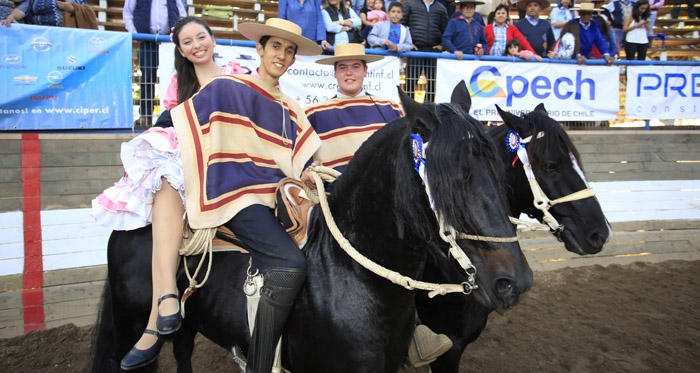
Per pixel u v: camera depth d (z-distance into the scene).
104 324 2.72
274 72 2.33
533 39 7.50
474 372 3.98
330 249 2.17
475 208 1.72
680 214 6.86
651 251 6.49
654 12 9.85
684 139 7.34
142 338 2.23
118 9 8.52
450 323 2.97
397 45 6.39
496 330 4.69
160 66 5.59
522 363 4.12
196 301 2.41
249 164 2.20
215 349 4.35
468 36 6.90
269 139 2.29
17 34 4.93
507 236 1.75
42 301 4.64
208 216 2.12
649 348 4.31
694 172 7.21
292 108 2.47
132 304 2.48
